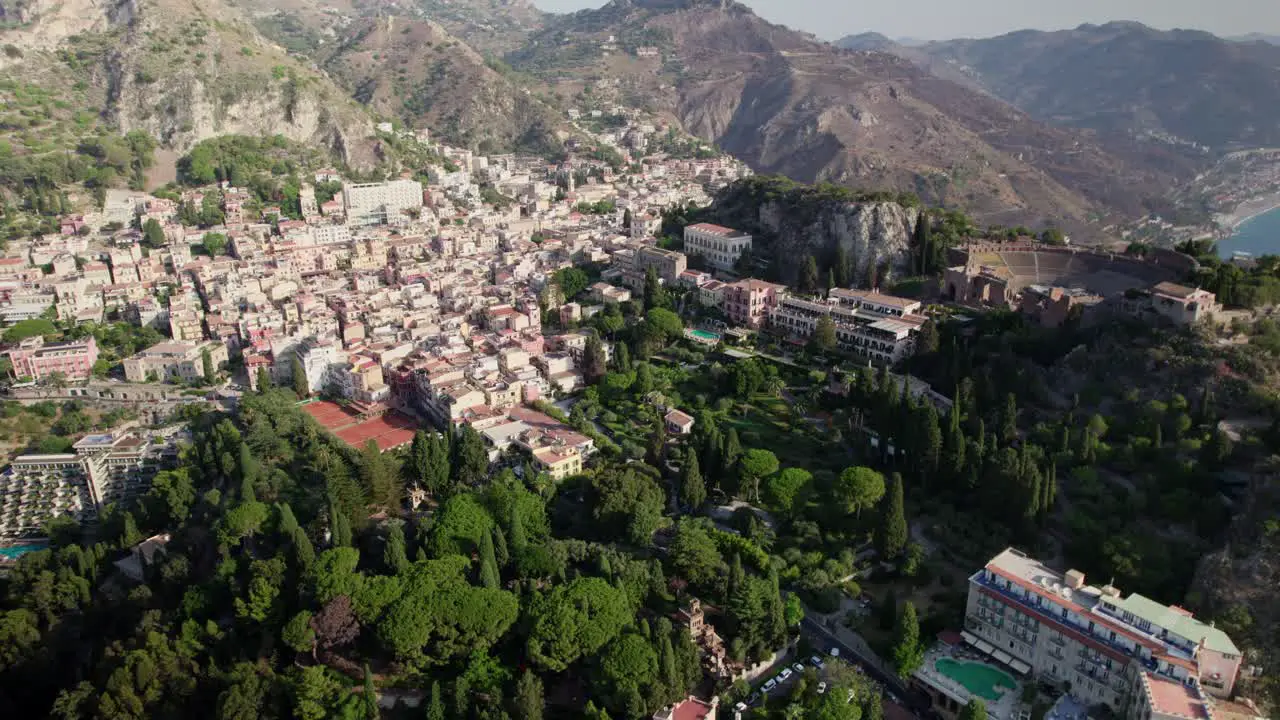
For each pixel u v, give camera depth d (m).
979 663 189.00
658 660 177.38
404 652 186.38
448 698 181.00
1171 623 170.88
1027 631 186.38
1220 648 166.50
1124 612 175.25
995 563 196.88
